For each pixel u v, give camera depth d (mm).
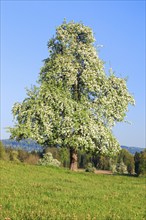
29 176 34656
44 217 15672
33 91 48812
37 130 47188
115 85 50781
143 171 57344
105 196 24875
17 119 48656
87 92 50344
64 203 20328
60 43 50969
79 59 50656
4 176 32625
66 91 48875
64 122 46844
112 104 49875
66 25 51594
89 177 39906
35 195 22391
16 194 22266
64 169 43625
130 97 51156
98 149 49688
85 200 22250
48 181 32438
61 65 48781
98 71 49812
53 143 48000
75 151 50375
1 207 17672
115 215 18109
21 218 15477
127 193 28203
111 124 49656
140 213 19719
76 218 16047
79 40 51875
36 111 47438
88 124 47500
